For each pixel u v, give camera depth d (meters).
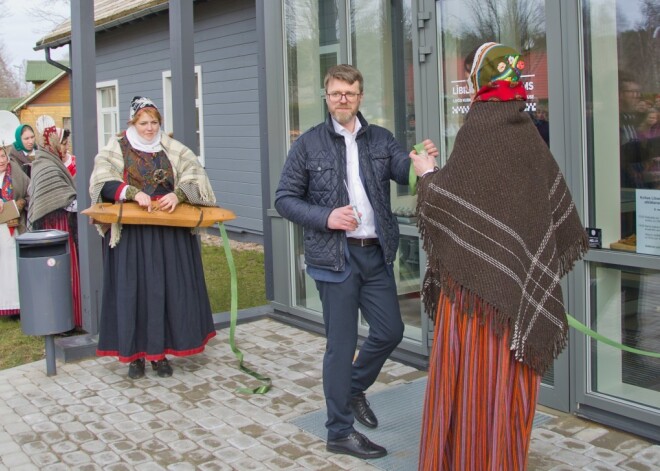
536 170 2.61
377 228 3.42
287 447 3.69
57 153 6.18
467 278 2.56
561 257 2.76
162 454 3.67
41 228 6.07
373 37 5.12
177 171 4.76
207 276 8.55
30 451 3.76
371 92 5.21
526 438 2.67
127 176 4.61
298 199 3.45
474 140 2.59
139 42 14.19
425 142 3.05
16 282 6.67
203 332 4.93
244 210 11.42
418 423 3.90
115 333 4.78
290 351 5.31
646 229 3.63
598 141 3.78
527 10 4.07
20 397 4.54
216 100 11.84
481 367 2.63
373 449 3.52
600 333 3.84
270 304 6.33
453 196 2.59
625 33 3.63
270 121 6.04
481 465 2.65
